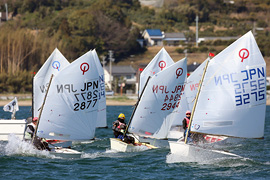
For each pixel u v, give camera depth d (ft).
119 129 249.14
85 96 223.92
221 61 193.98
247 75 193.36
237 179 177.06
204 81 195.21
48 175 182.39
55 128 220.23
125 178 178.50
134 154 234.99
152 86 248.32
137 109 248.32
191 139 235.81
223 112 193.77
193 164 204.54
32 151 223.92
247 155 239.09
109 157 225.76
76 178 178.29
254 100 195.00
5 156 219.00
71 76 219.61
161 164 205.46
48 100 218.18
